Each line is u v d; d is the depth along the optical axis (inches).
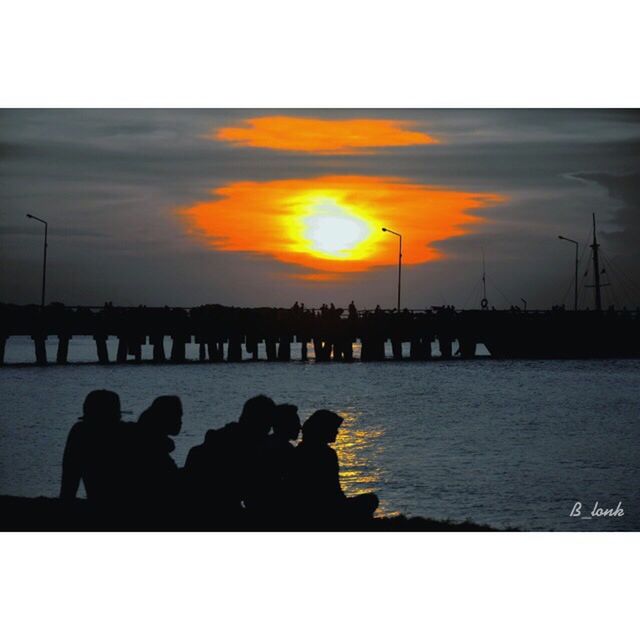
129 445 470.9
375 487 976.3
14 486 987.9
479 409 1857.8
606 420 1686.8
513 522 817.5
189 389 2207.2
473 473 1076.5
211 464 491.2
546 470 1103.0
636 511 871.7
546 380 2502.5
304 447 514.6
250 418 494.3
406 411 1815.9
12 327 2618.1
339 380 2461.9
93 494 472.4
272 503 503.2
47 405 1867.6
